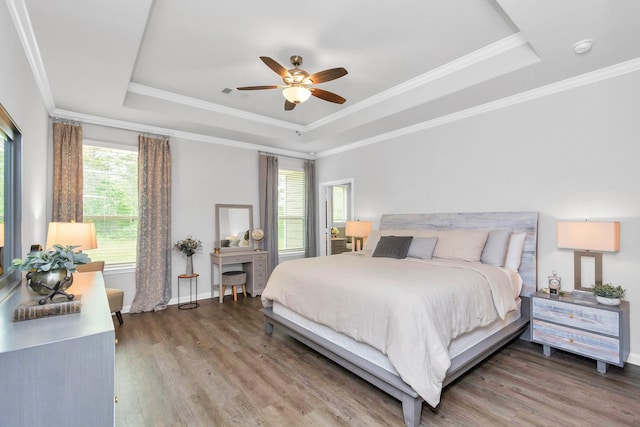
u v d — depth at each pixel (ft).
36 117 9.60
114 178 14.33
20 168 7.25
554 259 10.85
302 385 8.15
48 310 4.58
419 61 10.75
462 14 8.25
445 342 7.10
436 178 14.28
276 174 19.52
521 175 11.62
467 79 10.75
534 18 7.21
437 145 14.21
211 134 16.39
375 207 17.13
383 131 15.93
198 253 16.56
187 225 16.24
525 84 10.67
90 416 3.91
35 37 7.84
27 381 3.56
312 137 17.72
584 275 10.25
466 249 11.53
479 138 12.77
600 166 9.86
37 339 3.73
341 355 8.26
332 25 8.69
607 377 8.43
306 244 20.84
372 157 17.30
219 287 16.37
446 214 13.74
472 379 8.35
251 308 15.10
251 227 18.45
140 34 7.84
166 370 8.93
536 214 11.12
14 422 3.51
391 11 8.12
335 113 15.90
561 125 10.64
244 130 15.90
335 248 23.36
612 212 9.64
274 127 17.10
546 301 9.74
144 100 12.84
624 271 9.41
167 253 15.29
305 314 9.59
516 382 8.19
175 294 15.79
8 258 6.76
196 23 8.54
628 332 9.07
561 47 8.39
